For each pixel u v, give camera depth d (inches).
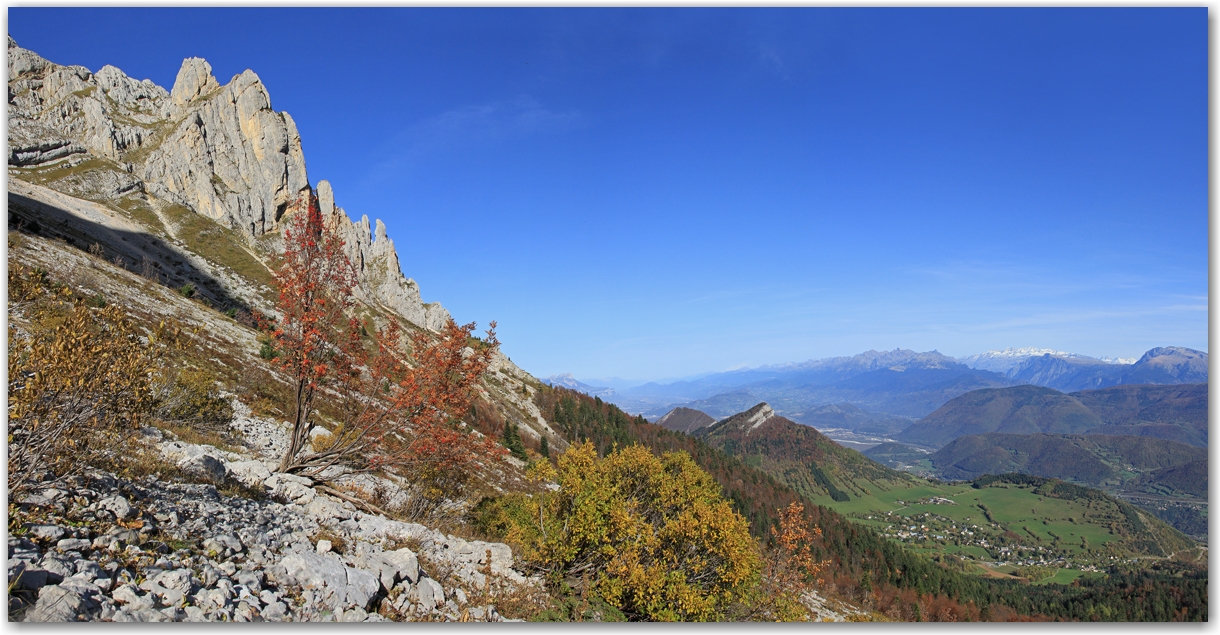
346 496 697.0
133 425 409.7
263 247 5979.3
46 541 302.5
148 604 280.5
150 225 5251.0
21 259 1692.9
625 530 592.1
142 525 362.3
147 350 403.2
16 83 6190.9
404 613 398.9
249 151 6599.4
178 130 6309.1
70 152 5836.6
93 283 1877.5
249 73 6884.8
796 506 780.6
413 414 701.3
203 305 2719.0
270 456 904.9
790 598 712.4
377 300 6407.5
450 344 696.4
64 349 345.4
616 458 693.3
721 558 606.2
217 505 451.5
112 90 7027.6
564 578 617.9
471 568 558.3
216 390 945.5
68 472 376.5
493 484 1275.8
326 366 705.0
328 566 385.1
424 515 768.9
